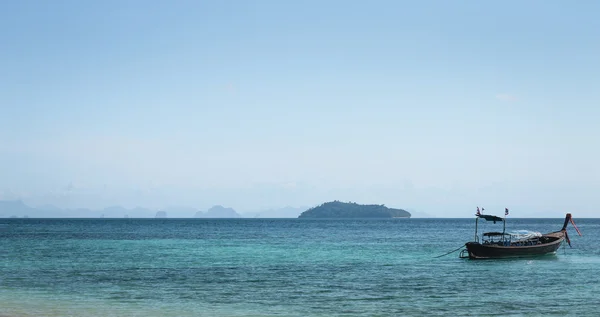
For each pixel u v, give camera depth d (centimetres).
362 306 3753
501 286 4672
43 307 3628
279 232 17688
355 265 6359
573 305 3797
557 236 7506
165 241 11562
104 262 6638
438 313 3519
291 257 7481
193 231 18300
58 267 6022
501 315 3453
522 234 7344
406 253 8219
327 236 14500
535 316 3428
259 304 3812
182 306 3719
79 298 4006
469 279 5125
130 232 16950
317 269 5931
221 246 9900
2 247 9169
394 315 3447
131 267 6062
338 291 4394
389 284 4775
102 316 3344
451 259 7112
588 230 19638
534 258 7038
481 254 6800
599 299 4041
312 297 4100
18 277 5144
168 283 4794
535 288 4575
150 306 3706
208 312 3519
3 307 3616
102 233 15800
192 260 6975
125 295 4150
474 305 3797
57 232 16388
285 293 4275
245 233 16638
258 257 7469
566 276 5359
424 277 5266
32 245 9775
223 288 4525
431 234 15988
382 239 12756
